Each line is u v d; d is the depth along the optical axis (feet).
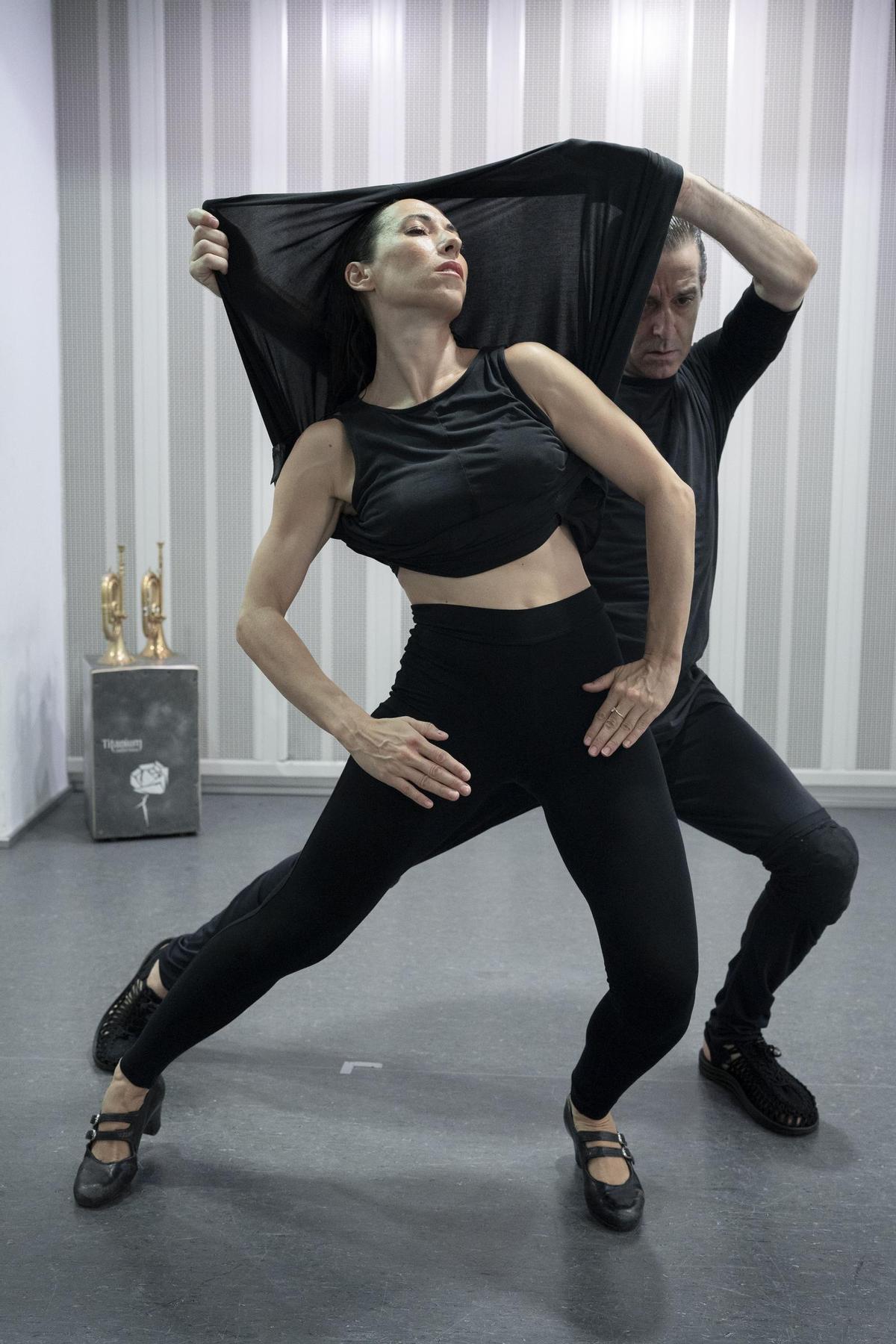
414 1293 5.76
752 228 6.05
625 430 5.60
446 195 5.98
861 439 15.02
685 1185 6.73
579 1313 5.62
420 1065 8.16
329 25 14.49
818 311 14.83
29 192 13.75
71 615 15.51
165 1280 5.83
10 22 13.00
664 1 14.38
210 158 14.70
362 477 5.61
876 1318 5.61
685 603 5.71
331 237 5.98
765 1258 6.06
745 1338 5.45
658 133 14.60
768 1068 7.61
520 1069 8.13
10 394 13.14
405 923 11.00
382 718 5.78
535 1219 6.40
